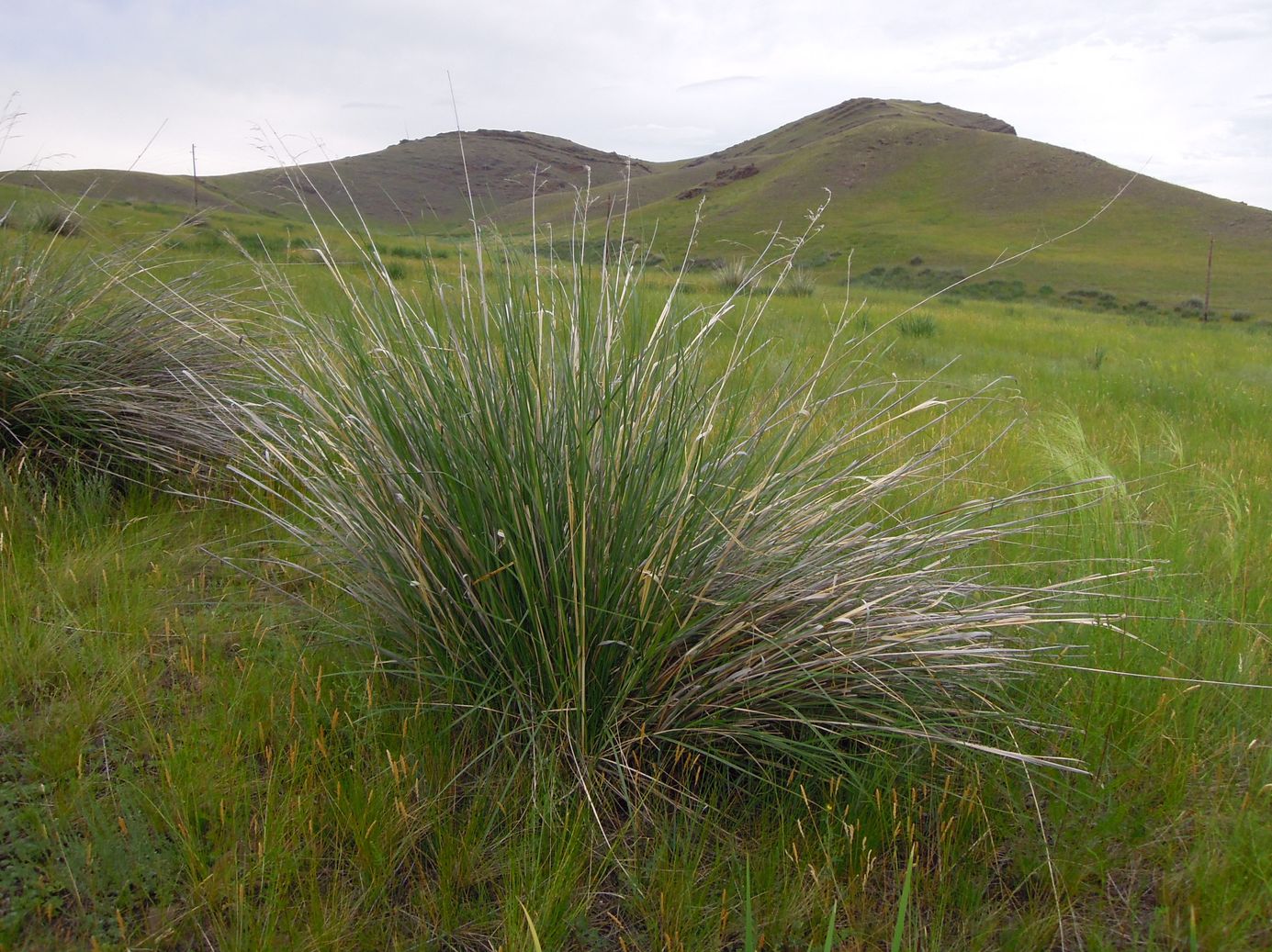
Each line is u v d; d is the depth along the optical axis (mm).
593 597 2355
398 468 2498
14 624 2678
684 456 2520
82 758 2170
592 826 2180
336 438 2801
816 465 2844
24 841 1943
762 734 2299
